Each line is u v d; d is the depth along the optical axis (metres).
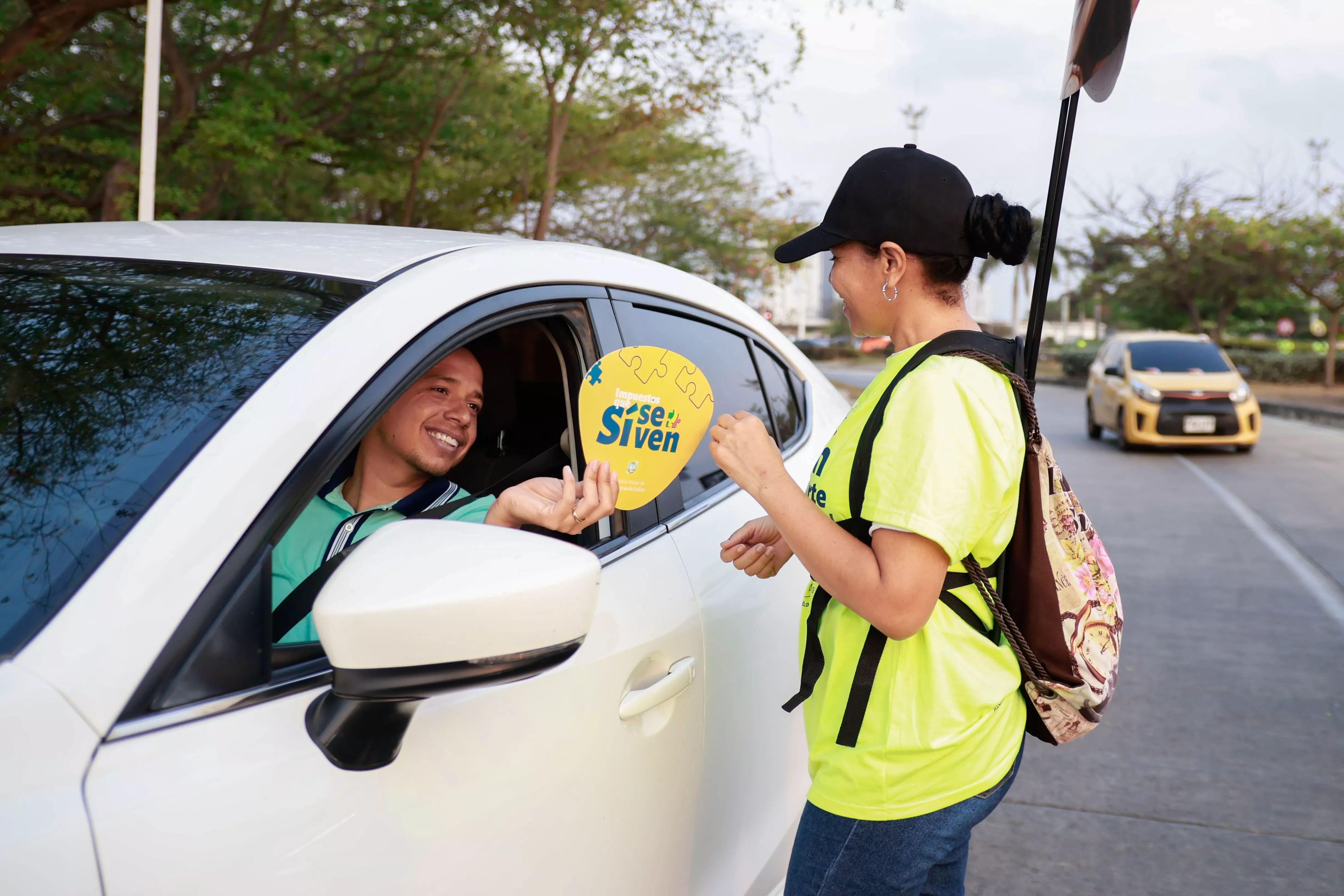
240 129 8.10
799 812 2.05
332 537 1.59
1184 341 13.46
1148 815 3.16
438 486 1.74
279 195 12.65
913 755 1.36
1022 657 1.40
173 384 1.18
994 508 1.30
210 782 0.95
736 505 1.96
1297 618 5.25
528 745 1.25
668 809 1.55
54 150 9.55
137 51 9.33
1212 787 3.35
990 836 3.04
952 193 1.39
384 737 1.07
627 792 1.44
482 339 1.93
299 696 1.07
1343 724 3.86
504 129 14.81
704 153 16.92
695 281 2.21
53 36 7.45
